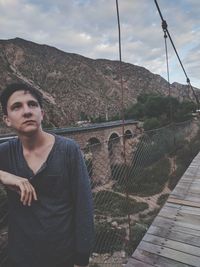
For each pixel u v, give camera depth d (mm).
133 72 151500
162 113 40156
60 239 1228
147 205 14062
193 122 17906
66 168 1250
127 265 2525
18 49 120438
